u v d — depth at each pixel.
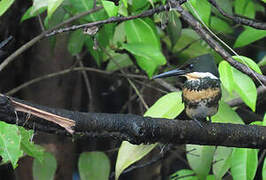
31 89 8.18
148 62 5.73
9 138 3.99
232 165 5.01
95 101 9.16
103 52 7.08
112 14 4.15
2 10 4.61
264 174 4.81
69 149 8.01
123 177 9.19
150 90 8.55
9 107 3.93
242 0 7.21
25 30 7.86
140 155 5.25
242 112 8.00
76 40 6.69
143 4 5.46
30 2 7.69
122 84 9.05
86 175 6.85
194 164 5.79
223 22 7.07
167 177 9.01
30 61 8.16
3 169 8.59
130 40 5.76
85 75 8.09
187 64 5.84
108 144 8.84
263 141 4.66
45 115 4.03
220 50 4.09
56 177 7.86
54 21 6.41
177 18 6.48
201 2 5.14
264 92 6.50
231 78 4.05
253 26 4.55
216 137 4.57
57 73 7.56
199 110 5.56
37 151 4.71
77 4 5.62
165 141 4.52
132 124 4.30
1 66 5.46
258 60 9.12
